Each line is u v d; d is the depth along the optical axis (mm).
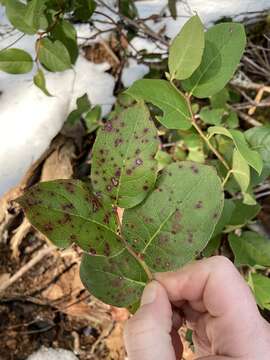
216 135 303
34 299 395
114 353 395
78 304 396
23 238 393
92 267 185
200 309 239
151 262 172
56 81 389
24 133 380
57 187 162
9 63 295
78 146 393
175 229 169
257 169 237
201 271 224
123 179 165
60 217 162
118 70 402
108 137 164
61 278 397
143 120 162
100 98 395
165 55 384
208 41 235
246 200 292
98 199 166
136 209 170
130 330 205
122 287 184
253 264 297
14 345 389
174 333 248
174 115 242
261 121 389
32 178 383
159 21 398
